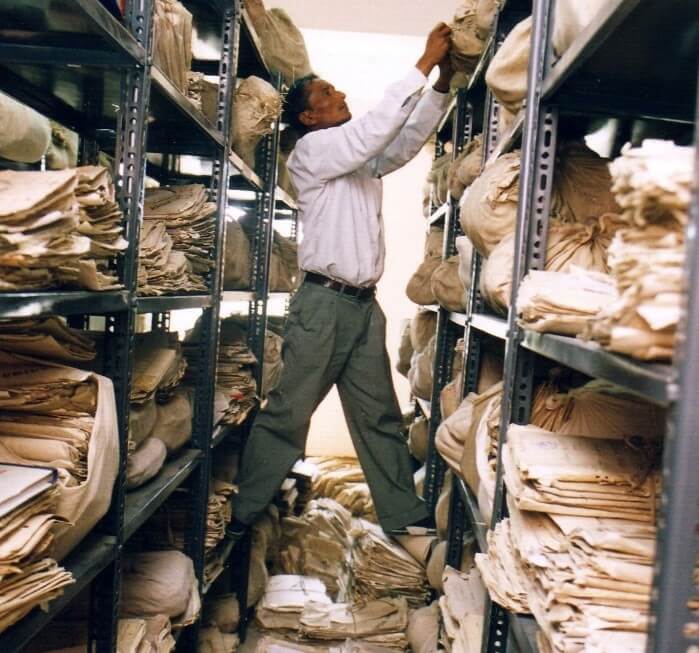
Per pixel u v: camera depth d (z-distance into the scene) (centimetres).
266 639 271
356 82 475
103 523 152
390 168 301
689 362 60
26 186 110
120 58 148
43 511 110
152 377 178
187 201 210
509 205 158
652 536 96
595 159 148
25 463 124
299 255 289
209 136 219
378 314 297
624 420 127
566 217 146
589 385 136
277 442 284
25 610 104
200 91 224
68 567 132
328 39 415
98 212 134
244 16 252
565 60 119
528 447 116
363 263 282
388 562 291
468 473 184
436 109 289
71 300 120
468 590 213
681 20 95
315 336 278
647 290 68
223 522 259
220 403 258
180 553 214
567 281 113
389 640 269
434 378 311
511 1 200
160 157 285
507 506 138
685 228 66
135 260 154
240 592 292
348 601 308
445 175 320
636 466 108
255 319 326
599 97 136
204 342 237
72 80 179
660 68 118
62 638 164
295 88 306
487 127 219
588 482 105
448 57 272
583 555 95
